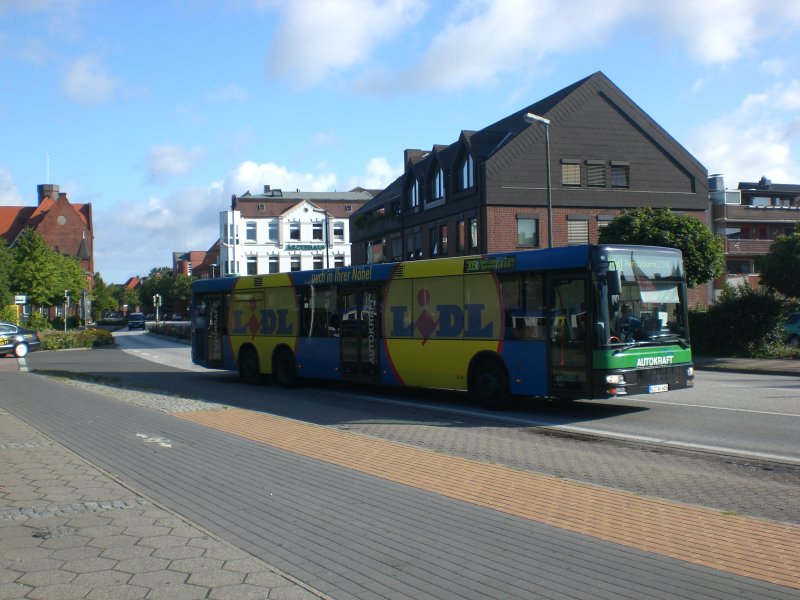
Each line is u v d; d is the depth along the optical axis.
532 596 4.53
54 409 13.59
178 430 11.01
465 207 39.69
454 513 6.41
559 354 12.30
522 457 9.24
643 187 40.44
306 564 5.13
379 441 9.95
